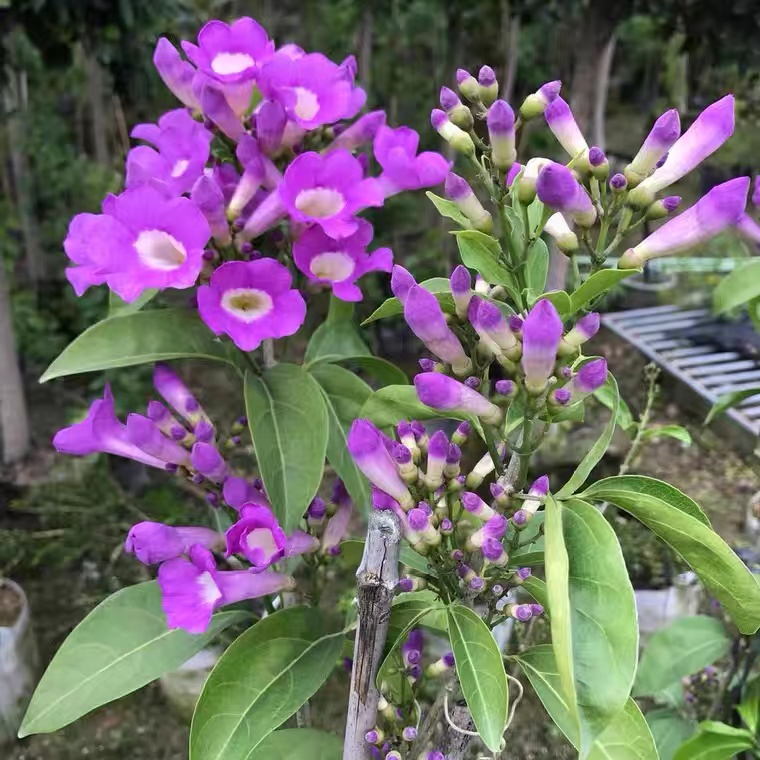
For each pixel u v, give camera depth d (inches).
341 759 17.9
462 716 15.1
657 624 39.7
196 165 16.0
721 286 20.7
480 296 13.9
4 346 52.4
